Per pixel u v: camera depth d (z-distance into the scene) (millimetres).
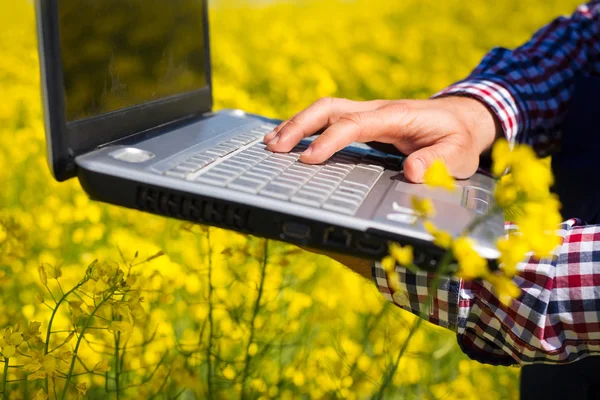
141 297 1523
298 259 2357
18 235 2137
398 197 1307
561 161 1932
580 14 2146
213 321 2188
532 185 1056
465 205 1322
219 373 2057
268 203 1175
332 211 1163
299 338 2420
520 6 11211
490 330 1307
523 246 1062
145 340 1939
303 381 2199
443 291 1290
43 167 3744
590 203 1768
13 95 4887
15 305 2465
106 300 1479
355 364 2029
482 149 1785
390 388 2166
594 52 2090
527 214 1070
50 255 2707
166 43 1735
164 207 1231
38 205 3402
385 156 1675
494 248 1116
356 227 1136
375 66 5930
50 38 1249
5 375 1415
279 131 1577
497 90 1852
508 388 2641
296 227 1165
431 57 7457
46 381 1513
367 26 9336
